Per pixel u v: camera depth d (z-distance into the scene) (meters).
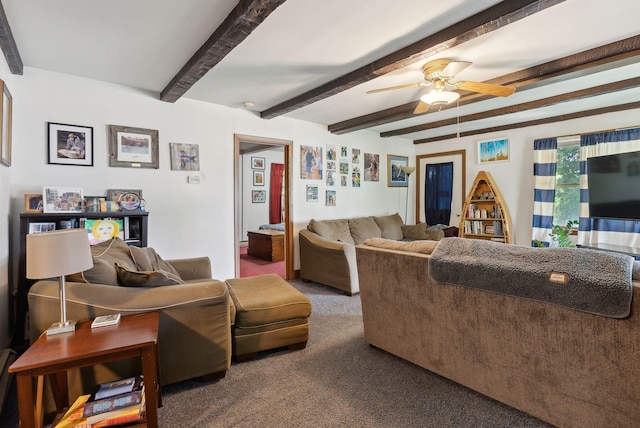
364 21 2.12
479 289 1.83
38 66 2.88
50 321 1.72
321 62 2.75
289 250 4.86
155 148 3.55
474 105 4.20
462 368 1.98
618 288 1.35
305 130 4.95
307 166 4.99
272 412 1.82
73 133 3.08
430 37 2.30
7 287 2.60
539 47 2.53
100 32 2.28
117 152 3.32
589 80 3.34
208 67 2.64
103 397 1.51
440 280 1.98
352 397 1.96
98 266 1.94
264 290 2.74
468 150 5.97
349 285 4.04
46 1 1.92
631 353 1.36
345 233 5.10
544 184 4.95
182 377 2.00
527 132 5.21
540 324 1.62
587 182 4.31
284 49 2.51
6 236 2.58
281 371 2.26
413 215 6.86
